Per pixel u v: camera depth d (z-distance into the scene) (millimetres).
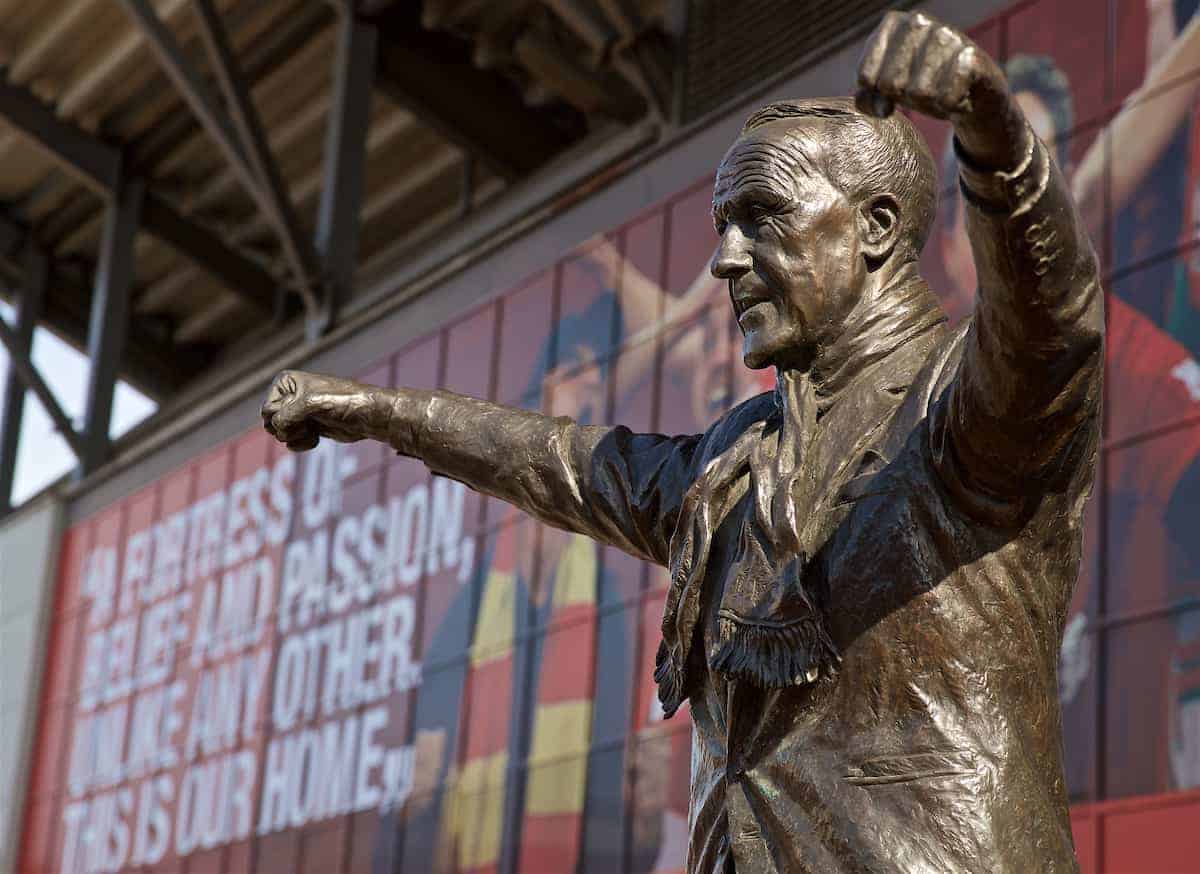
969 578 1929
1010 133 1720
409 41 26828
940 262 15375
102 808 28156
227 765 25719
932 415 1957
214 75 28422
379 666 23297
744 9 20906
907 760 1881
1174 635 13578
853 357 2068
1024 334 1788
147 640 28297
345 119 26109
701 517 2072
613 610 19766
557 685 20188
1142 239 14758
